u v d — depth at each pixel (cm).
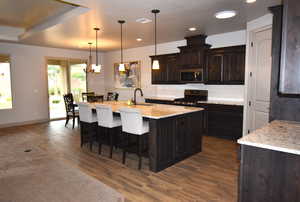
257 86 393
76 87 788
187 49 555
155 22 394
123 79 797
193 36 542
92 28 451
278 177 163
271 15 350
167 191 262
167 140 329
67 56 752
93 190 187
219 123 492
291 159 157
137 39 580
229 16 360
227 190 264
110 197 176
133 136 386
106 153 398
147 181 288
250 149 174
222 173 312
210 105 503
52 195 178
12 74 632
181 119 352
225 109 477
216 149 417
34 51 672
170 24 428
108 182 285
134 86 759
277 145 161
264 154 168
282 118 247
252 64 404
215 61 509
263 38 375
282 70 198
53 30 466
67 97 630
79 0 298
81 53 791
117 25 429
